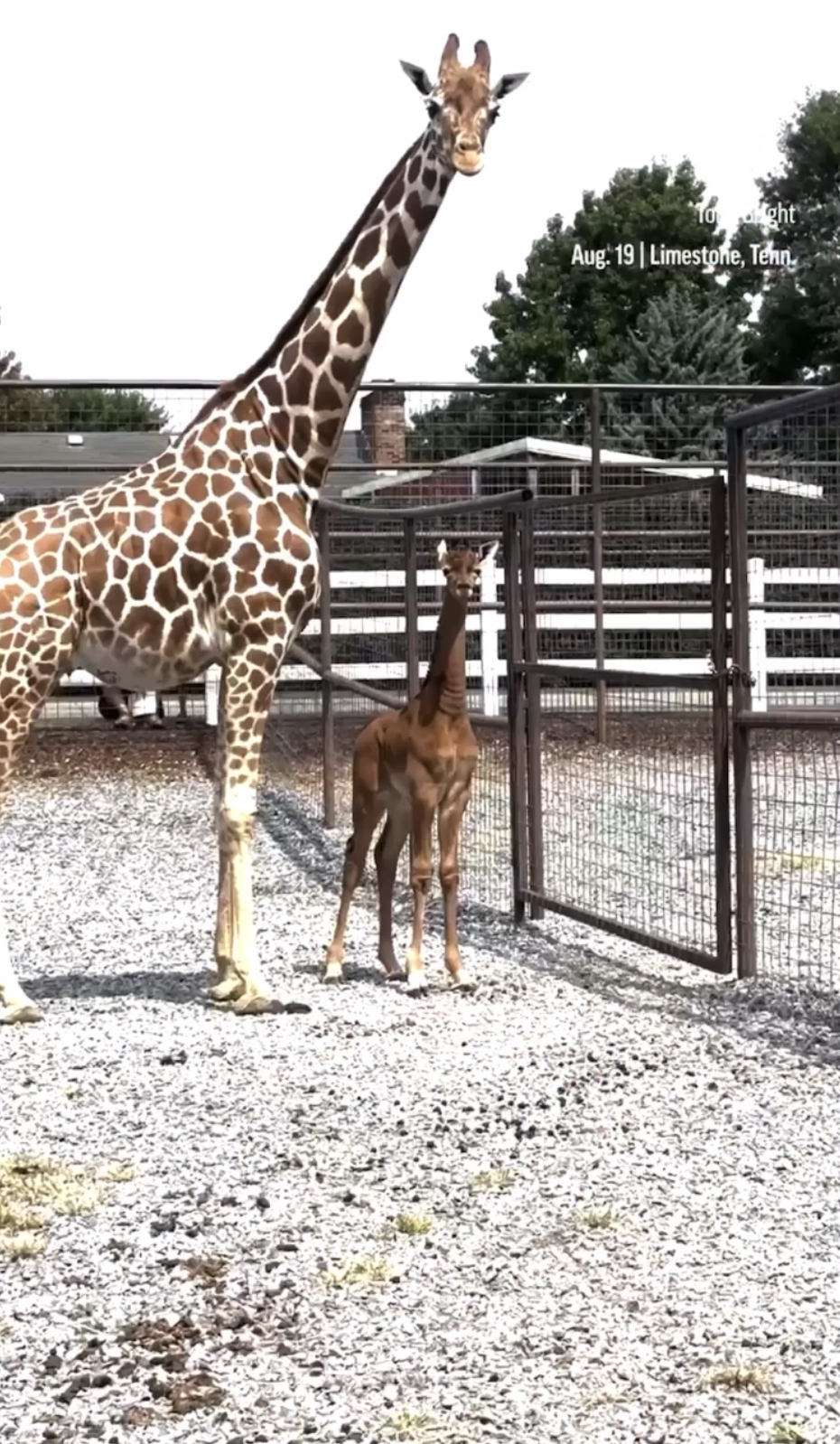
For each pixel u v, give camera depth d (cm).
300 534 704
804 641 1221
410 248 707
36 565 687
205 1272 421
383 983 731
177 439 725
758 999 674
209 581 695
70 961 796
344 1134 524
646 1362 367
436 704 687
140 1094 570
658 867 958
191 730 1659
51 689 701
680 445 2119
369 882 994
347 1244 437
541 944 805
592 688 1189
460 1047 620
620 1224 445
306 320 711
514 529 832
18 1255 434
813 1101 544
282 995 706
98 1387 362
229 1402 354
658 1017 655
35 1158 504
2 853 1118
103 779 1462
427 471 1587
